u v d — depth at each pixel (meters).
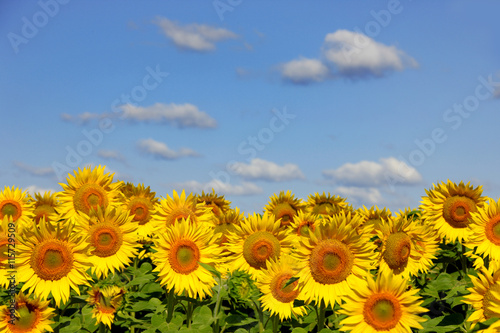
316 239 6.43
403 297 5.65
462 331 6.63
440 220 9.81
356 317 5.69
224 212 11.01
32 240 6.66
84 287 7.47
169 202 8.88
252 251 8.21
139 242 9.66
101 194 10.22
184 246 7.36
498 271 5.69
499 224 8.48
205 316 6.97
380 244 7.86
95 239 7.84
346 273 6.30
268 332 6.81
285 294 6.85
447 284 7.84
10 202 10.02
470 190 9.71
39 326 6.53
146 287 7.80
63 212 10.10
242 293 7.12
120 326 7.61
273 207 11.01
